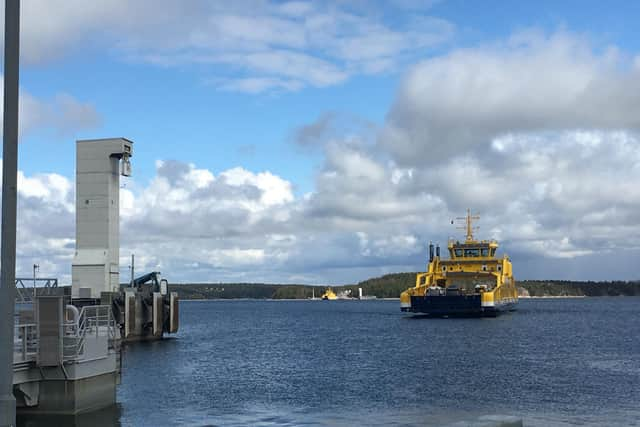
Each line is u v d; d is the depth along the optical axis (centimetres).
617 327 9981
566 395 3553
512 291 13325
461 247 11469
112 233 7462
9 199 1122
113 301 7350
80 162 7412
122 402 3409
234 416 3031
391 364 5159
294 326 12256
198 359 5812
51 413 2614
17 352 2603
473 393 3653
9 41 1109
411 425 2809
